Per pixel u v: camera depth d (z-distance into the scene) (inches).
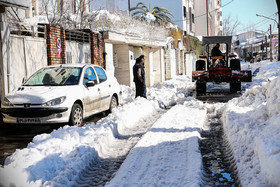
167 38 1210.0
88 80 385.1
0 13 430.9
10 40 444.5
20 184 168.6
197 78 685.3
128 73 874.8
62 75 371.6
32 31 502.9
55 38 551.8
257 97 391.9
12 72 444.1
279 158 153.0
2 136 321.4
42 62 521.3
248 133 229.6
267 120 263.3
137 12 1550.2
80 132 274.1
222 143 268.5
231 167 207.5
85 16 813.2
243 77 668.7
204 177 187.9
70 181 186.7
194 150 234.5
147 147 246.7
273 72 911.7
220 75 676.1
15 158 190.9
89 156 224.7
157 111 468.4
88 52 693.3
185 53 1584.6
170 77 1284.4
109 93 430.6
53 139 245.1
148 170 197.0
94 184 189.5
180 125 324.5
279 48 1382.9
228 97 624.7
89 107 372.5
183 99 556.4
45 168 193.5
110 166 221.8
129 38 841.5
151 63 1093.8
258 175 168.7
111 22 852.6
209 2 2497.5
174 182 175.2
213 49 732.0
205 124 354.0
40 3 743.7
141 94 537.6
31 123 326.3
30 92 338.3
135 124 367.2
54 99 326.3
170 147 244.8
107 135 279.6
